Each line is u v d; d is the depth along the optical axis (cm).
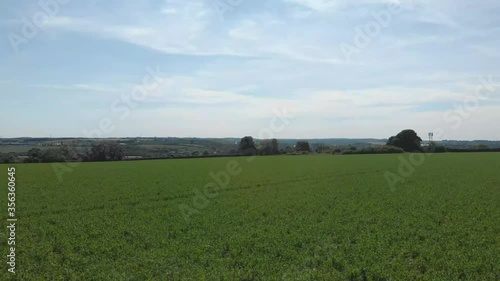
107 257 1748
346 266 1572
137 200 3344
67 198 3462
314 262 1645
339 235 2056
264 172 6016
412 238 2009
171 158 10625
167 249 1836
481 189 3931
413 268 1578
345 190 3934
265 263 1611
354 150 12269
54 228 2303
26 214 2752
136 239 2052
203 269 1555
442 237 2027
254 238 2017
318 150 12838
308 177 5259
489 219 2486
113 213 2780
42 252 1794
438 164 7369
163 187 4244
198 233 2152
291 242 1938
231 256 1753
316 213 2716
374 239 1984
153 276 1502
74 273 1538
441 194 3591
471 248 1828
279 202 3212
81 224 2416
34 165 7694
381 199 3312
